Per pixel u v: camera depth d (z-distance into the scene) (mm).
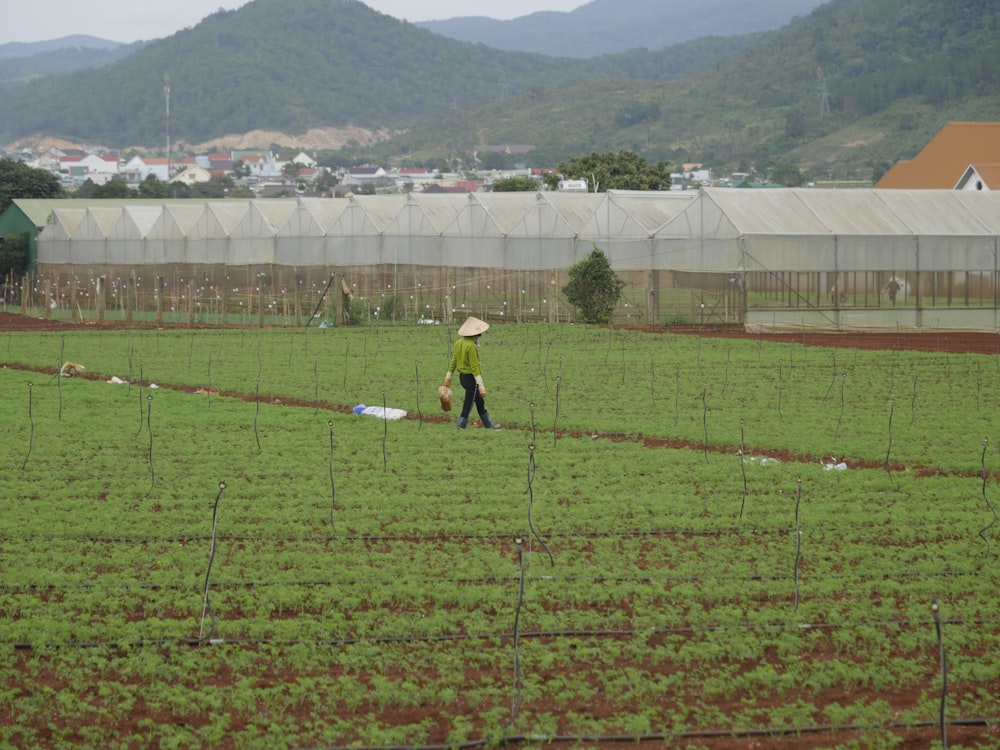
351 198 94688
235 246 100500
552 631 22641
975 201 81375
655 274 79375
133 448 38312
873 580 25375
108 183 191250
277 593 24328
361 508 30969
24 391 50250
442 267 91938
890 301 76438
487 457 36750
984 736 18812
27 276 110000
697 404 46125
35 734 18906
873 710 19484
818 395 48250
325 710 19703
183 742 18594
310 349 65750
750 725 19156
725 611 23484
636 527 29312
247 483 33719
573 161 152125
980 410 44688
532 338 69625
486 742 18516
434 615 23250
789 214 77188
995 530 28953
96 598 24250
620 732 18969
